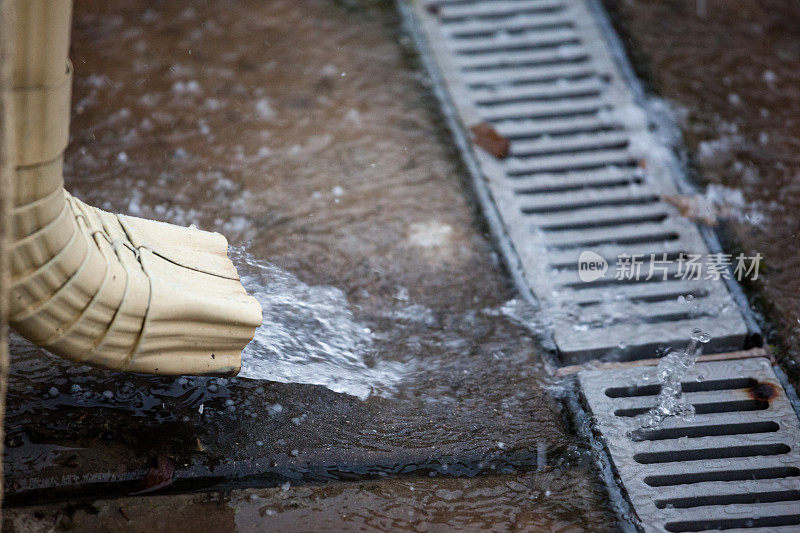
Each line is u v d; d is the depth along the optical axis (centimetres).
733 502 255
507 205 365
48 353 275
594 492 257
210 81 417
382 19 470
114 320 220
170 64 424
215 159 373
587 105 418
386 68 437
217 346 243
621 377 296
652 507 252
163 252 241
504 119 409
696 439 274
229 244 331
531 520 246
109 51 427
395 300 320
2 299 176
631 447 271
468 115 410
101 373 271
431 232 350
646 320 317
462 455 266
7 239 176
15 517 230
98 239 223
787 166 385
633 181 378
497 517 247
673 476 262
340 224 349
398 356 299
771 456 269
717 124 407
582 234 353
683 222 359
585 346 305
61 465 244
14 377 266
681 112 413
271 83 420
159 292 225
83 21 444
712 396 290
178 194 353
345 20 467
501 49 452
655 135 401
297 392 277
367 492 252
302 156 381
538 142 398
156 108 397
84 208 233
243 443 259
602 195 371
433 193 370
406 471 261
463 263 338
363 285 324
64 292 209
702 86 429
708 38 459
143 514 236
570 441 274
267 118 399
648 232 354
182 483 248
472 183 377
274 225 344
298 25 460
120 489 244
